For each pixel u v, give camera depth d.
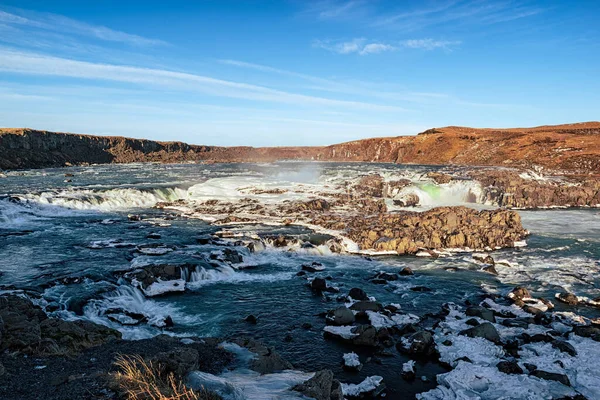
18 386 11.34
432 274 31.16
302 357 18.70
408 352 19.11
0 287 23.23
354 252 36.84
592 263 34.06
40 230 39.66
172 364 12.09
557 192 69.06
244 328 21.47
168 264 28.25
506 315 23.61
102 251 32.44
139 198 58.22
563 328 21.55
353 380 16.88
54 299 22.42
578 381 16.31
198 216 48.41
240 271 30.98
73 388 11.08
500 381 16.22
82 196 53.97
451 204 69.12
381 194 73.25
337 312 22.20
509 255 36.66
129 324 21.16
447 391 15.66
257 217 47.31
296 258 34.66
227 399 10.30
